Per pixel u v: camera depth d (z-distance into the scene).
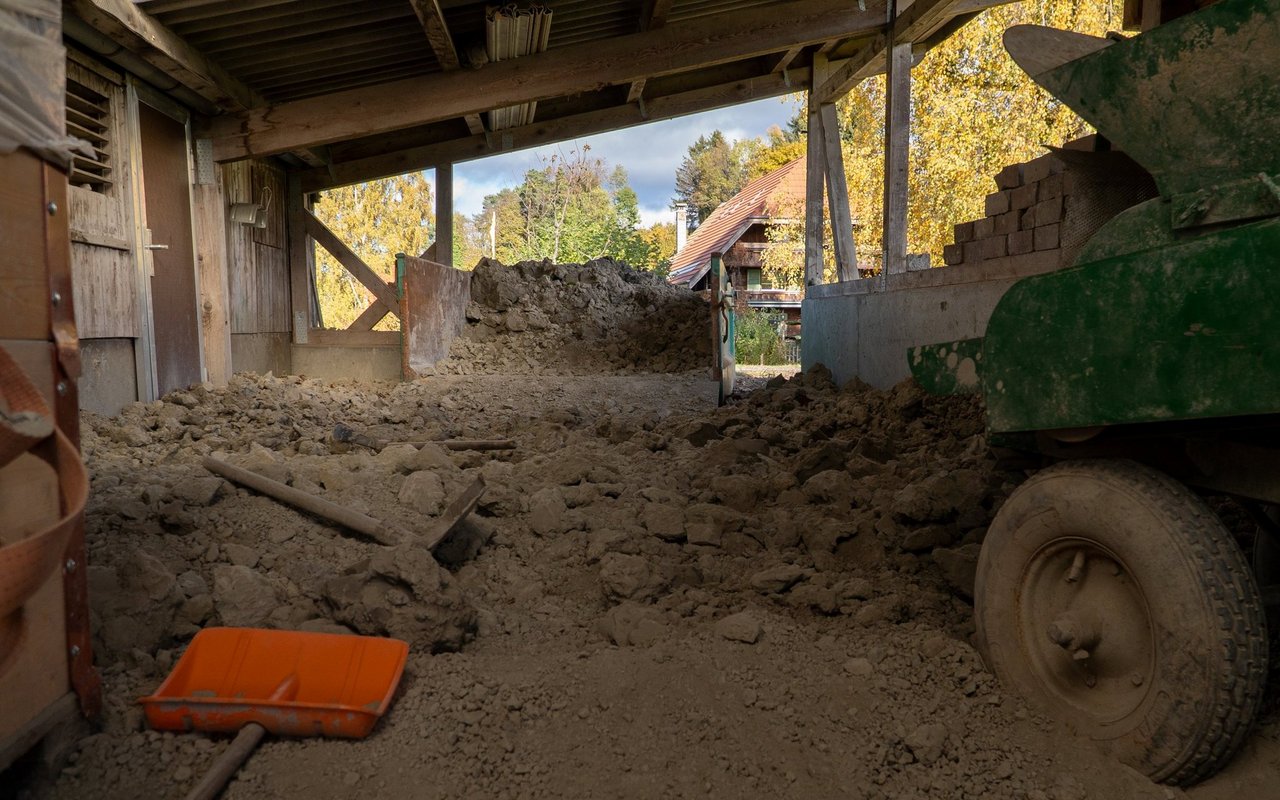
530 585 3.56
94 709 2.32
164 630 2.82
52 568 1.41
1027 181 5.40
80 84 6.07
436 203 11.52
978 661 2.72
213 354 8.10
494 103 7.86
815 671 2.75
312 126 7.87
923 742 2.36
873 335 7.79
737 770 2.30
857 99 17.53
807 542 3.91
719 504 4.43
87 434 5.35
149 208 7.07
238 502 3.81
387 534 3.59
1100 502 2.30
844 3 8.05
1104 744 2.30
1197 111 2.28
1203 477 2.46
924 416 5.71
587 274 14.30
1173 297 2.12
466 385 9.38
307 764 2.25
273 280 10.15
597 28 8.84
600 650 2.96
